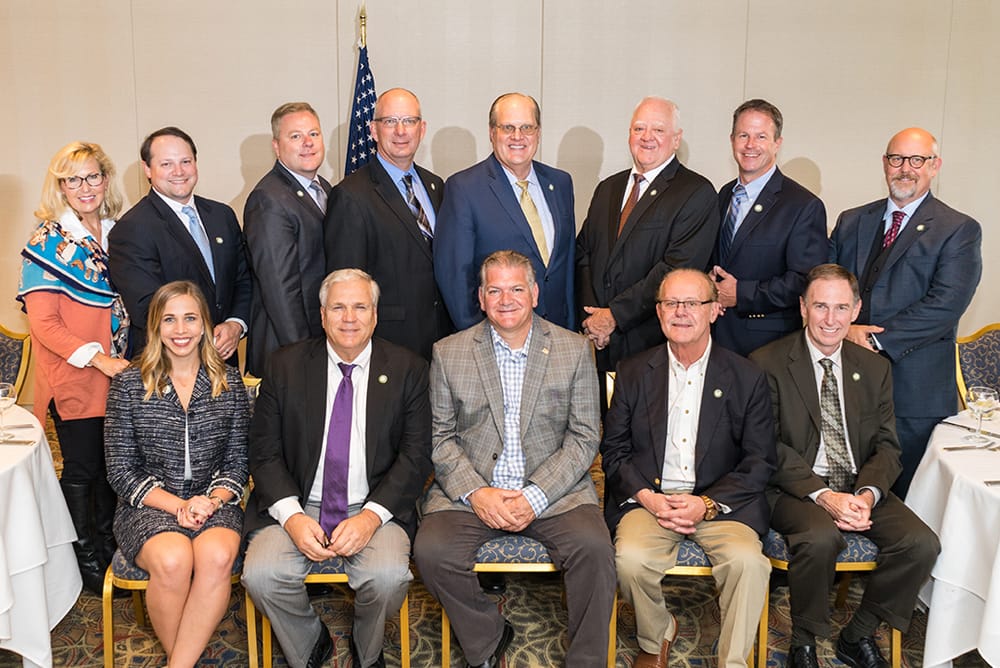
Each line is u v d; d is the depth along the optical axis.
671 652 2.99
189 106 5.03
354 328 2.78
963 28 5.00
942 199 5.16
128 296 3.21
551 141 5.12
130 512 2.81
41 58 4.97
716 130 5.09
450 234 3.30
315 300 3.39
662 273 3.27
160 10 4.95
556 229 3.42
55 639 3.06
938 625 2.70
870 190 5.14
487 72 5.05
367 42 5.00
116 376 2.90
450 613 2.74
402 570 2.67
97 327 3.26
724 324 3.49
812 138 5.09
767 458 2.89
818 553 2.69
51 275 3.18
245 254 3.60
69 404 3.23
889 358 3.29
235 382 2.98
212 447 2.92
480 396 2.92
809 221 3.36
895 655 2.78
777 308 3.34
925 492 2.90
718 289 3.41
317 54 5.01
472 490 2.84
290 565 2.67
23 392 5.20
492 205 3.30
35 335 3.19
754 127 3.38
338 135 5.07
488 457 2.92
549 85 5.07
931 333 3.27
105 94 5.01
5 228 5.10
